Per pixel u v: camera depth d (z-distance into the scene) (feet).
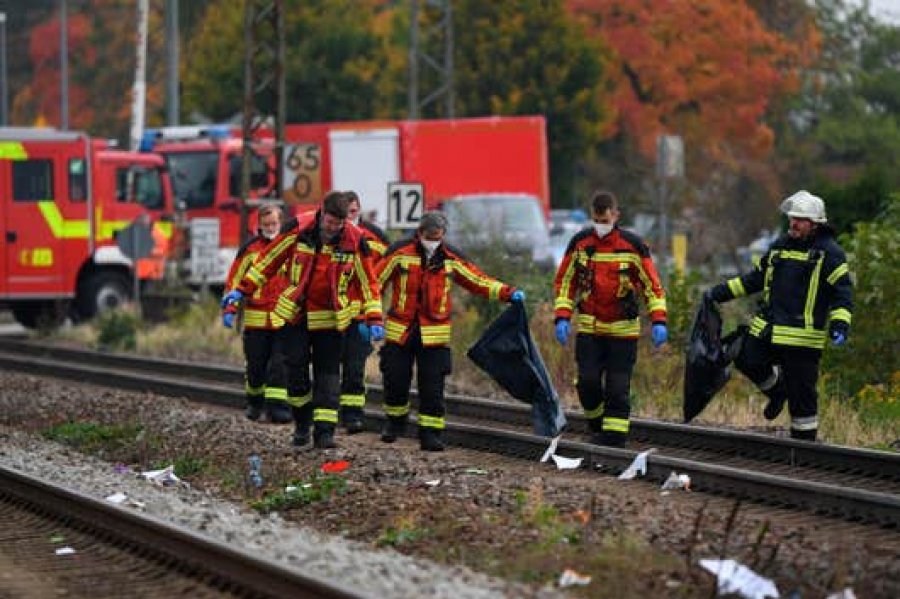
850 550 122.52
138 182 444.55
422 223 183.93
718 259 458.91
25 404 242.17
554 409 186.50
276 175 359.66
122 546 131.95
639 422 197.26
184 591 116.16
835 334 166.20
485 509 140.15
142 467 177.88
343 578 111.65
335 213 174.19
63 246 431.84
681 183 504.84
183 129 476.95
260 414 219.82
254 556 114.11
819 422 201.67
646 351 258.78
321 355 181.16
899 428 199.62
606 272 178.09
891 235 235.20
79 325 429.79
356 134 471.21
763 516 144.36
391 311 187.52
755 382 177.47
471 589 107.76
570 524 131.95
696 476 159.02
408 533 129.90
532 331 270.87
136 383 276.62
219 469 170.91
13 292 428.97
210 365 305.12
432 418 186.80
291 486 155.84
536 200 437.17
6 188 427.33
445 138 470.80
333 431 182.09
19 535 139.64
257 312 215.51
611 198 177.27
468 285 185.37
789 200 169.78
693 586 110.83
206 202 465.47
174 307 395.75
